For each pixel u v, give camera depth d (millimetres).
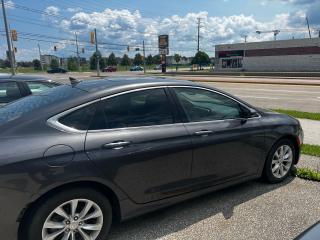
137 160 3227
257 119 4398
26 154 2711
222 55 64938
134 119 3355
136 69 91688
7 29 33656
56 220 2891
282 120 4691
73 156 2869
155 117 3500
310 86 24203
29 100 3588
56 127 2959
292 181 4871
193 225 3646
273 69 58375
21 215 2711
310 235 2268
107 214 3145
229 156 4031
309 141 7281
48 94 3600
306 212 3947
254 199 4273
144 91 3518
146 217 3805
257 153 4375
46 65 103438
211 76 44250
